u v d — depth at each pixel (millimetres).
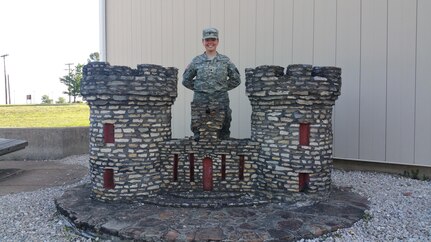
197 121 5355
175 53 9750
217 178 5371
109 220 4273
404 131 6734
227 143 5328
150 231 3879
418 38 6504
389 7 6746
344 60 7277
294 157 5012
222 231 3879
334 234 4016
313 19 7598
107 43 11289
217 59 5656
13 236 4344
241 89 8617
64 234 4367
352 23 7148
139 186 5094
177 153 5355
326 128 5172
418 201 5281
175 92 5406
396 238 3961
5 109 19406
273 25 8125
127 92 4934
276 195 5113
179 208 4750
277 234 3805
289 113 5031
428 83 6457
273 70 5051
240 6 8570
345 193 5531
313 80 4934
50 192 6387
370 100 7051
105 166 5055
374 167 7301
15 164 9352
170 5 9781
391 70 6797
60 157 10125
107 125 5082
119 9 10945
